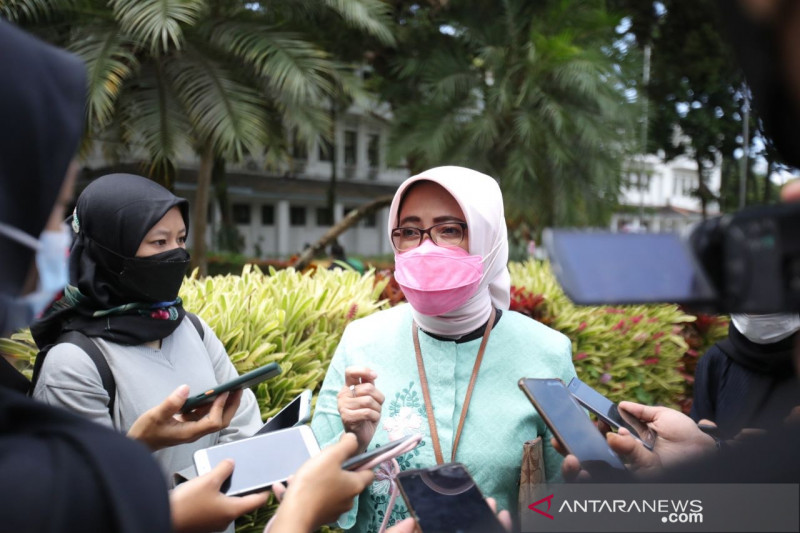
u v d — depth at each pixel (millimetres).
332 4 8922
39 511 726
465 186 1888
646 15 11289
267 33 8320
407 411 1828
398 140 11234
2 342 2383
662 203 24359
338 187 30719
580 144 10547
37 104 789
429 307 1812
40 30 7676
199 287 3027
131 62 7621
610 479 782
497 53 10312
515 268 5145
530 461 1689
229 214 22047
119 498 780
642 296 606
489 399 1820
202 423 1600
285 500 1086
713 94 11078
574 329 3541
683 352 4090
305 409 1654
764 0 557
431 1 11328
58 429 820
